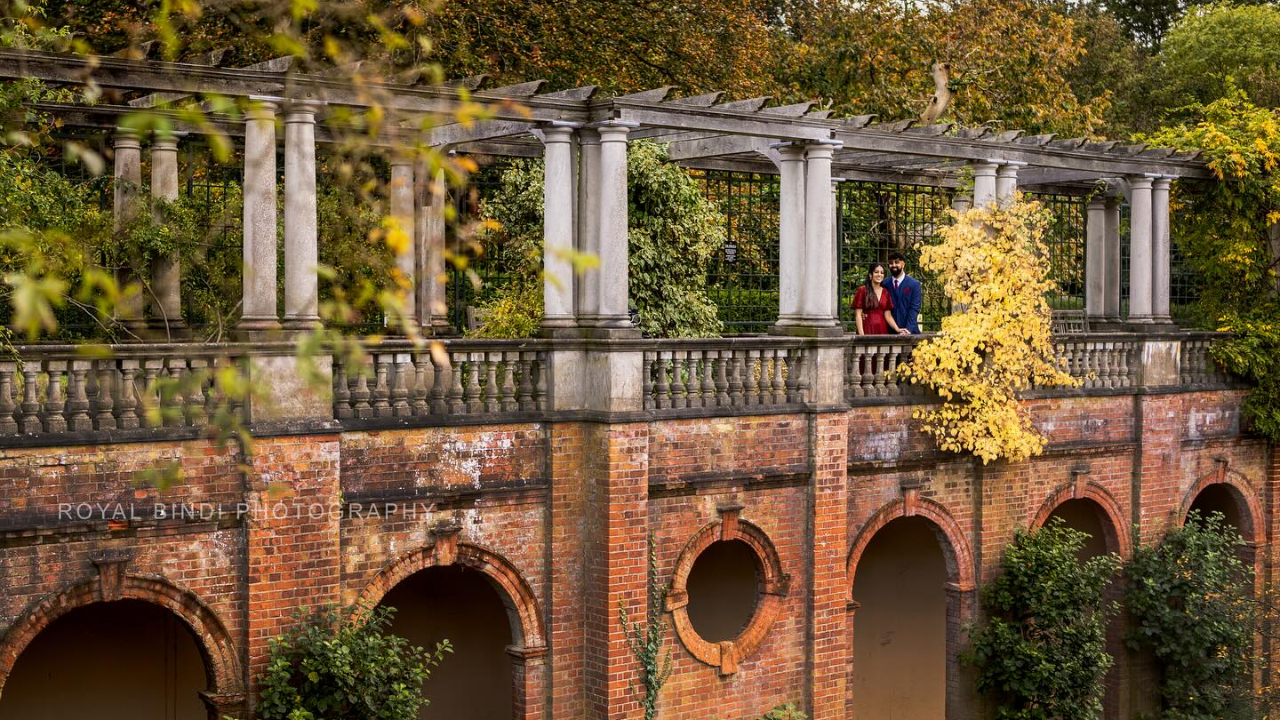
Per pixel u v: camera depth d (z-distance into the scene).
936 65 29.09
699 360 14.97
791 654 15.88
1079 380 18.67
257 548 12.08
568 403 14.23
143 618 15.12
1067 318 21.84
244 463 11.98
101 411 11.34
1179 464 20.41
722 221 21.48
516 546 14.05
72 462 11.18
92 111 14.67
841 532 16.06
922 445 17.23
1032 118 31.00
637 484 14.23
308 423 12.30
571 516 14.28
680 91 27.19
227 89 11.82
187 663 15.44
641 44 26.94
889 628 20.78
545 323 14.34
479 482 13.71
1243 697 19.73
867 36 31.03
